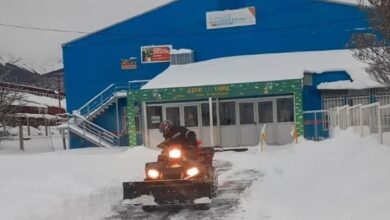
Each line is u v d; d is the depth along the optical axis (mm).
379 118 12016
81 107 35125
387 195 7320
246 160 18312
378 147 10812
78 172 14555
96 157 20516
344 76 28781
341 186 8805
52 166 16922
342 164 10602
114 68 35281
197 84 26672
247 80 26359
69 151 28062
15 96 39938
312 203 8484
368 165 9492
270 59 31578
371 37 14086
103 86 35375
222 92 26172
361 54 14773
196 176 9930
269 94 26781
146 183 9727
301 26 33719
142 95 27031
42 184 11578
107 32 35406
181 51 33781
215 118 28328
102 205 10711
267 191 10992
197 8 34875
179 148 10031
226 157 19906
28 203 9234
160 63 34969
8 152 34781
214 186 11125
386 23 11367
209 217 9141
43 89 68688
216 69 30047
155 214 9773
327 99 29094
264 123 27938
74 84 35531
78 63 35562
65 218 9297
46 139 48375
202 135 28219
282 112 27766
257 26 34219
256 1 34219
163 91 26797
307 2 33656
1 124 38188
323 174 10547
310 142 17391
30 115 52156
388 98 28047
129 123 27344
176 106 28281
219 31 34625
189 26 34875
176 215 9547
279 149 22438
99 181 12766
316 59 30703
